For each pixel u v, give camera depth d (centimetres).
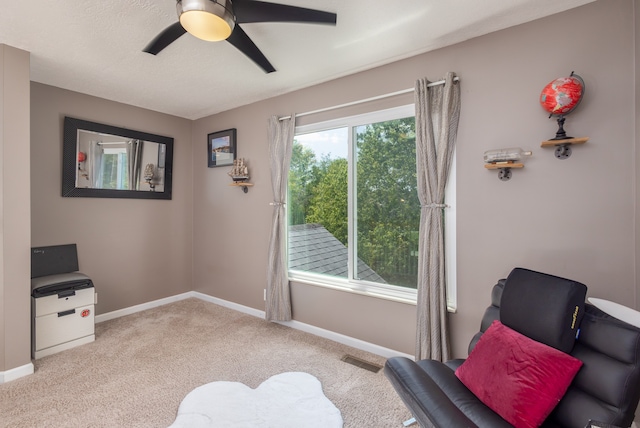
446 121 208
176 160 391
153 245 370
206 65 247
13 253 217
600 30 167
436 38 207
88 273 315
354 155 268
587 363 118
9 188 215
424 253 214
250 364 236
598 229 168
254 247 341
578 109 172
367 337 258
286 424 171
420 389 122
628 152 161
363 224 265
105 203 328
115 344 269
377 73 249
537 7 174
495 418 122
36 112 279
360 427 170
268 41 211
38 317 243
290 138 299
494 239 199
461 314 212
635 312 124
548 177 181
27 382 211
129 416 177
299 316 303
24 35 202
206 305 378
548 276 140
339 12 179
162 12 179
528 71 187
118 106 335
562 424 118
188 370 227
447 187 218
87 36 204
